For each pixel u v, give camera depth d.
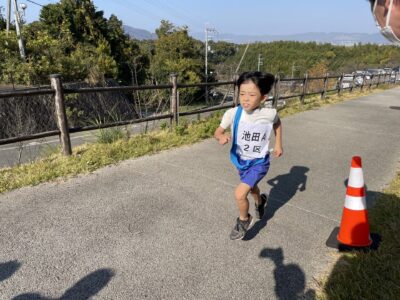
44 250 2.59
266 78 2.51
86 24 30.52
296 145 5.99
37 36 19.72
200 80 41.09
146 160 4.74
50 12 29.89
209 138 6.08
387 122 8.66
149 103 7.41
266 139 2.68
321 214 3.37
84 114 11.19
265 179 4.26
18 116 8.61
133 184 3.89
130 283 2.28
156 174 4.23
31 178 3.79
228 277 2.38
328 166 4.87
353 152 5.66
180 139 5.77
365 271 2.38
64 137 4.53
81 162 4.37
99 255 2.56
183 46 43.19
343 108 10.84
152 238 2.82
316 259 2.61
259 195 3.04
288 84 12.59
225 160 4.89
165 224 3.04
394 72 25.12
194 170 4.43
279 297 2.20
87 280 2.29
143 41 53.09
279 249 2.73
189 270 2.43
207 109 7.22
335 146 6.02
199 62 44.03
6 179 3.76
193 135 6.04
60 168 4.14
